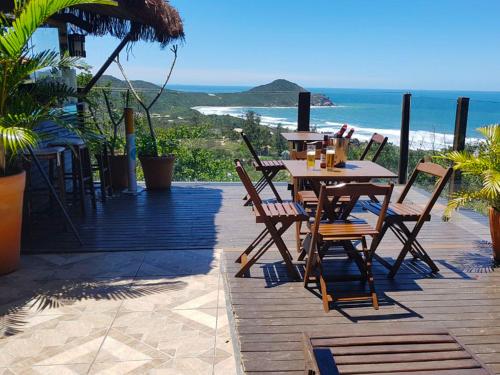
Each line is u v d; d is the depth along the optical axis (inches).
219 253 170.4
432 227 203.5
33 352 105.7
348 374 73.9
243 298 130.9
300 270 150.9
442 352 80.7
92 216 219.6
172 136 310.8
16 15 147.9
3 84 142.3
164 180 274.5
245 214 222.8
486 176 153.6
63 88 177.5
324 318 119.4
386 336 86.0
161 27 231.9
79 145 211.8
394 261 160.9
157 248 175.0
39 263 160.2
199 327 117.6
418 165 162.9
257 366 97.7
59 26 255.0
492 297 132.0
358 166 171.2
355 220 145.8
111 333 114.3
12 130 130.5
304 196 180.1
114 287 140.9
